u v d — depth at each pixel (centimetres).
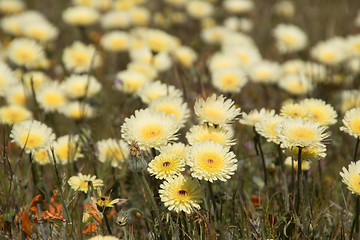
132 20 864
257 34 885
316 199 335
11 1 870
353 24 862
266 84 597
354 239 305
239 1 873
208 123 296
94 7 852
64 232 309
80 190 326
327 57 649
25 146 331
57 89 511
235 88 503
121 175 384
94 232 304
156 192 306
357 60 630
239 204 361
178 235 288
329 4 992
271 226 314
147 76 550
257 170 416
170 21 911
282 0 1034
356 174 274
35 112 431
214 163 267
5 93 524
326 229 325
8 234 317
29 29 681
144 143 268
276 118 318
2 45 723
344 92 548
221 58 610
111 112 502
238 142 412
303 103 350
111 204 300
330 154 471
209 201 329
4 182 330
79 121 491
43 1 1010
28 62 566
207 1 1016
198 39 840
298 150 299
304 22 923
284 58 757
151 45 604
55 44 805
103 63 717
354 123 297
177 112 325
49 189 372
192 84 568
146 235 330
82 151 400
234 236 308
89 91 520
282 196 354
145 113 284
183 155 291
